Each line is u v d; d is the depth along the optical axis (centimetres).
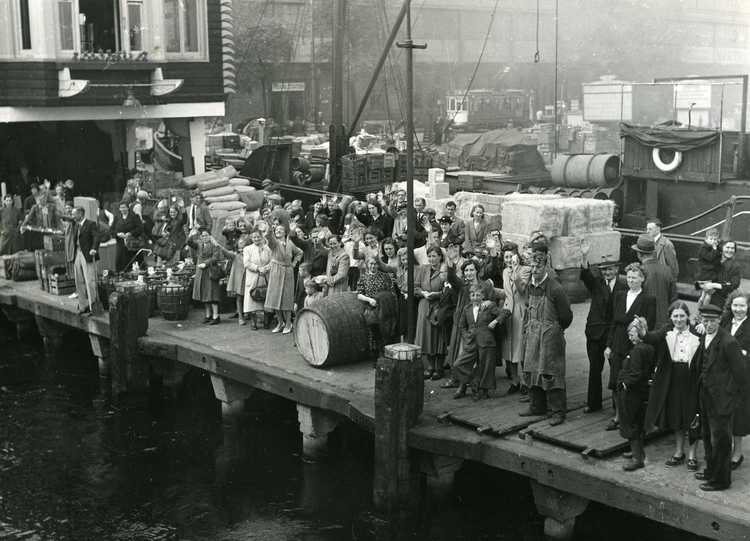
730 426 975
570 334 1584
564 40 6112
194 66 2905
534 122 5372
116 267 2077
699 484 1005
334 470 1441
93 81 2681
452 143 3703
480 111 5378
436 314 1382
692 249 1912
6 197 2416
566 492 1106
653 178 2312
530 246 1198
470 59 6544
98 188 3025
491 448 1145
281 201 2573
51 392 1855
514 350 1288
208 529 1268
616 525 1193
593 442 1112
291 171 3191
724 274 1388
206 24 2897
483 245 1565
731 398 971
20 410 1748
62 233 2178
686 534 1160
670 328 1041
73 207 2194
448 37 6475
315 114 5478
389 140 3822
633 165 2350
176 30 2859
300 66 5991
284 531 1254
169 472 1461
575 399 1280
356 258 1634
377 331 1462
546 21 6319
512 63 6556
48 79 2592
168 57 2856
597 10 6025
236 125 5950
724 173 2222
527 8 6419
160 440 1592
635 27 5962
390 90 6031
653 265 1270
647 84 2567
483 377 1285
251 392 1642
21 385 1900
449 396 1330
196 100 2916
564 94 6256
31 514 1325
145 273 1950
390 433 1234
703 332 1006
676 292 1277
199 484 1412
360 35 5709
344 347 1470
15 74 2614
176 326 1811
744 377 971
